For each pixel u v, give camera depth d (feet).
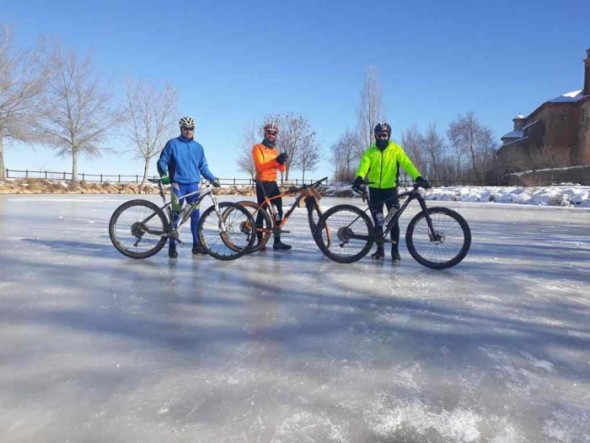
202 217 15.98
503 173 136.56
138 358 6.90
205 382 6.09
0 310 9.37
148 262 15.23
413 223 15.29
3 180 92.38
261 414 5.26
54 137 112.06
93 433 4.87
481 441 4.82
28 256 15.99
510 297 10.98
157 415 5.23
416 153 161.79
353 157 168.25
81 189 101.55
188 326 8.46
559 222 34.45
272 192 18.02
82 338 7.75
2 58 89.15
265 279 12.72
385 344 7.65
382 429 4.99
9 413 5.26
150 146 137.90
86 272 13.39
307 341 7.73
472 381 6.25
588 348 7.60
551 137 147.33
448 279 13.03
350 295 11.01
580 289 11.93
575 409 5.52
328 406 5.47
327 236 16.24
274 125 18.12
